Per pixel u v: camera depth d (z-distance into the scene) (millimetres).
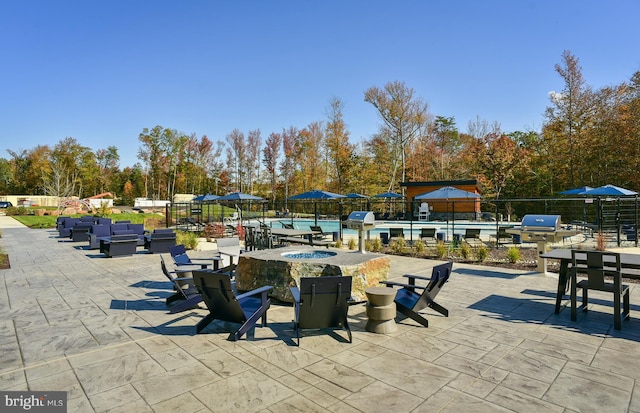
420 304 5086
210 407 2928
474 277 8219
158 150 60719
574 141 26391
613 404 2959
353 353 4031
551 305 5973
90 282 7832
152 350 4117
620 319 4750
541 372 3549
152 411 2869
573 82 26234
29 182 63375
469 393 3146
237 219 23703
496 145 32125
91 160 66750
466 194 22031
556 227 8141
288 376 3477
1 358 3887
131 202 62500
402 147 36719
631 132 22391
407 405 2951
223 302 4402
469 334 4629
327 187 44656
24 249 13438
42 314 5508
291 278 5914
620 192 15219
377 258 6426
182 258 7023
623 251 11367
